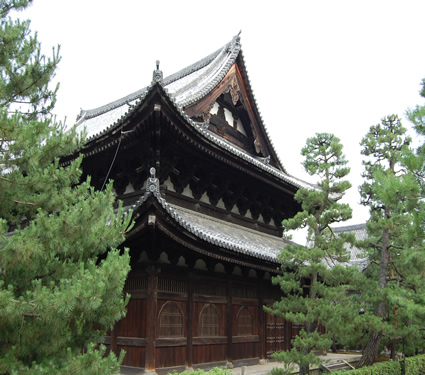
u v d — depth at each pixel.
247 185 23.75
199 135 18.12
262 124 28.14
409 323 18.48
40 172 8.61
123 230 9.17
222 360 18.56
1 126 7.88
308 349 15.27
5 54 9.82
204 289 18.44
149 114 16.50
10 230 22.58
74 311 7.71
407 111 13.22
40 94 10.60
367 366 17.64
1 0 10.70
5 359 6.98
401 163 12.22
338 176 16.56
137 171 19.34
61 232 8.11
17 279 8.05
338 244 15.41
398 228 17.42
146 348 15.20
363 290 17.06
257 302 21.66
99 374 7.50
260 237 24.91
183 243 15.15
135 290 16.41
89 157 19.58
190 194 21.25
